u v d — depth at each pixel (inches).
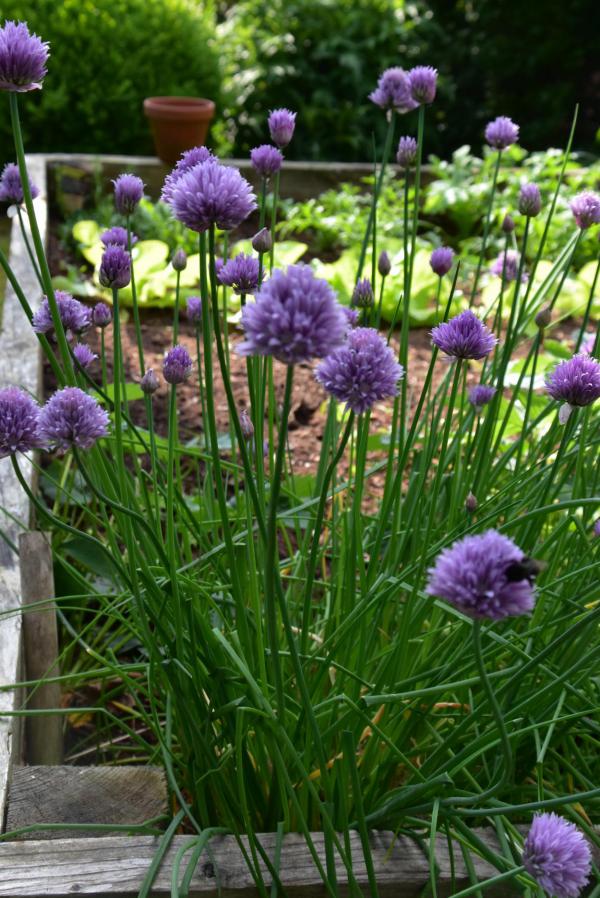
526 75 153.5
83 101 106.7
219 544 31.6
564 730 29.3
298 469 52.5
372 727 26.4
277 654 24.2
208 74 118.5
